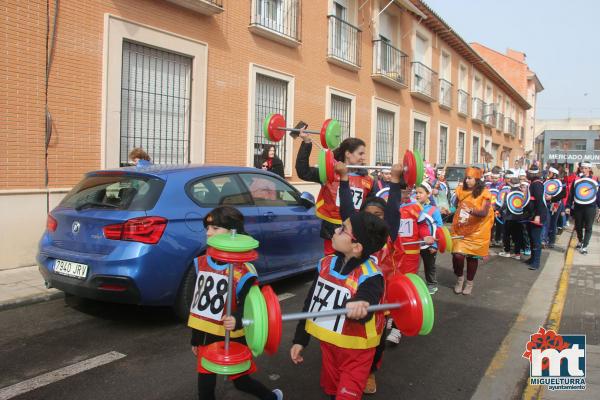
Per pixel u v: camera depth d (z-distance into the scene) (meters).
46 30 6.98
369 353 2.53
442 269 8.17
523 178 9.82
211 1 9.25
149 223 4.28
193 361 3.92
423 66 19.75
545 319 5.41
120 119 8.10
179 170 4.87
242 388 2.83
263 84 11.20
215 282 2.71
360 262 2.55
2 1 6.52
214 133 9.77
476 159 27.95
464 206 6.37
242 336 2.74
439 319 5.36
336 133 4.34
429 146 20.75
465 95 25.08
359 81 14.86
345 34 14.27
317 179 4.21
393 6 16.91
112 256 4.20
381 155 16.95
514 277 7.66
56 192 7.15
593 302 6.13
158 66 8.76
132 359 3.93
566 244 11.35
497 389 3.64
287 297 5.78
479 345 4.56
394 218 3.20
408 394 3.53
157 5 8.49
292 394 3.44
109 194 4.60
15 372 3.66
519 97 36.94
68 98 7.28
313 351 4.27
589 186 9.84
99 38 7.63
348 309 2.33
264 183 5.78
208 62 9.55
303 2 12.23
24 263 6.85
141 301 4.27
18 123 6.75
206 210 4.77
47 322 4.76
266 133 4.58
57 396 3.31
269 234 5.46
